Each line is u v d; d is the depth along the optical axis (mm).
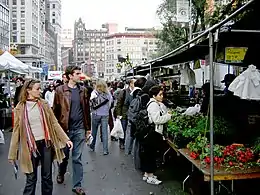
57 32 176875
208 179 5031
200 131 6664
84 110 6414
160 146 7762
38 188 6715
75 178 6379
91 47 132500
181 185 6828
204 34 5062
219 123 6895
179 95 14438
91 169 8273
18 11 118750
